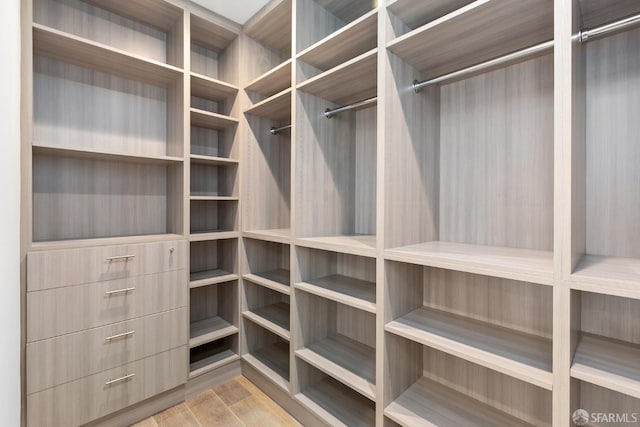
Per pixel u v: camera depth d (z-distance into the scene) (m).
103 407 1.55
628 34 1.05
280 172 2.37
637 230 1.04
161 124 2.06
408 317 1.41
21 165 1.33
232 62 2.19
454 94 1.51
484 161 1.41
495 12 1.03
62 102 1.71
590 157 1.12
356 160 2.02
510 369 0.97
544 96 1.24
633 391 0.77
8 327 0.90
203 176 2.27
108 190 1.86
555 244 0.87
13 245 1.05
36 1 1.62
